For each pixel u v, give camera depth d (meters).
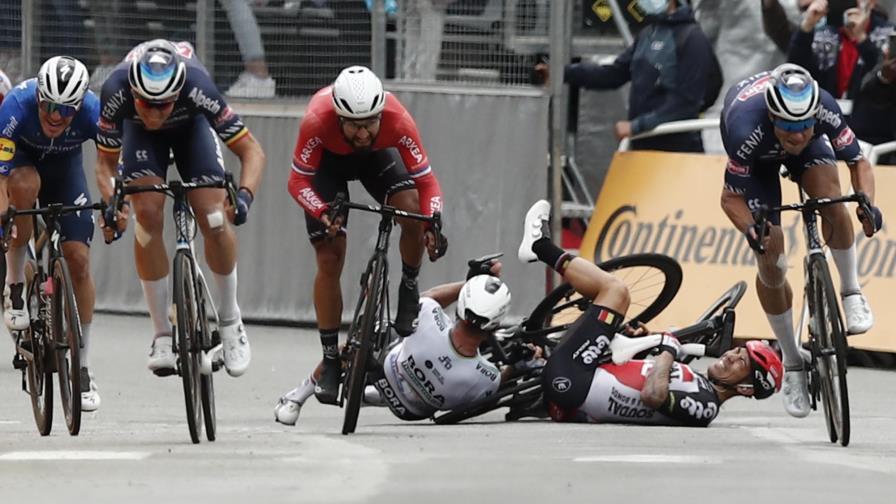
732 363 26.17
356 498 16.89
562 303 29.69
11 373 34.06
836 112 25.00
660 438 23.59
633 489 17.77
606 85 39.22
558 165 39.41
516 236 39.53
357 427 25.84
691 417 25.38
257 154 25.19
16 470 19.38
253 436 23.70
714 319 28.28
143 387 32.09
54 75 24.88
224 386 32.59
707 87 38.22
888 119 36.88
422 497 16.98
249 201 24.25
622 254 37.88
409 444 22.44
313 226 25.55
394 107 24.53
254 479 18.48
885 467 20.30
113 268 42.91
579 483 18.20
